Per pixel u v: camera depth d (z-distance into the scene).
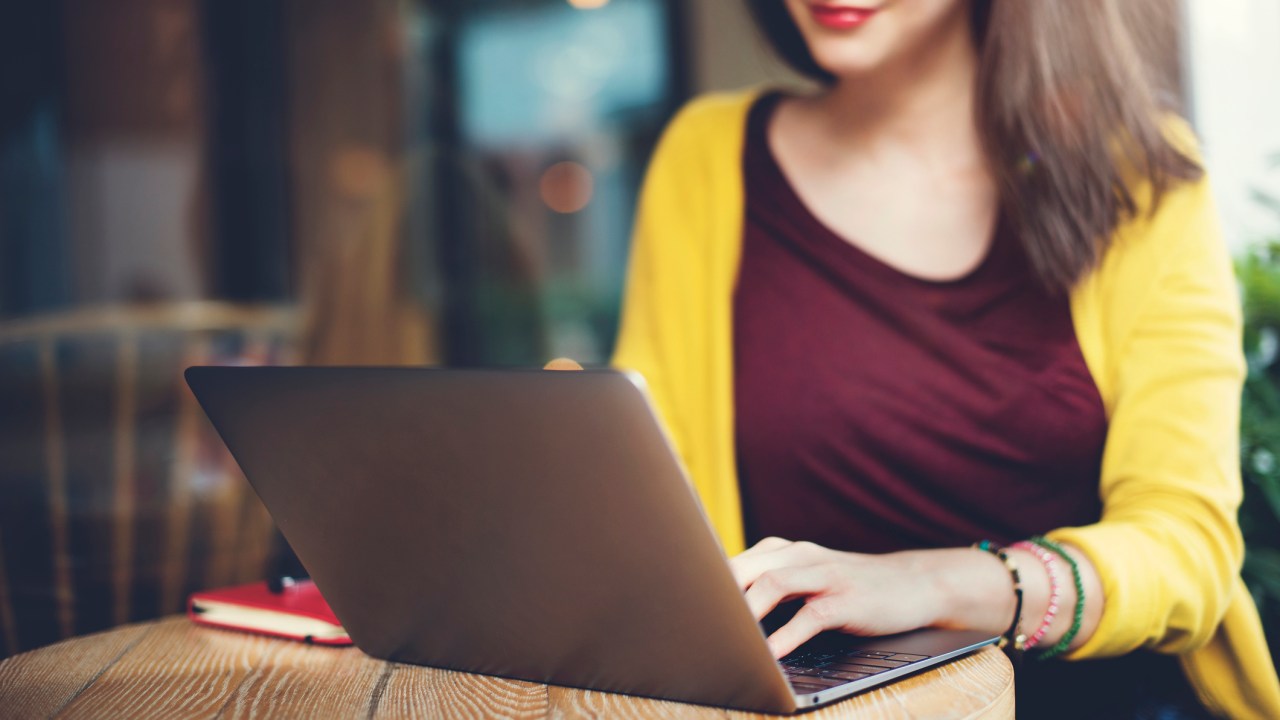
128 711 0.75
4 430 1.93
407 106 3.83
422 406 0.70
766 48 1.56
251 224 4.57
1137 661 1.30
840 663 0.77
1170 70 1.46
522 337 3.28
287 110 4.46
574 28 3.28
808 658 0.79
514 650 0.77
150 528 1.54
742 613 0.65
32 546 1.46
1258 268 1.52
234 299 4.57
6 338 2.00
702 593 0.65
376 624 0.83
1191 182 1.30
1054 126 1.29
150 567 1.40
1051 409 1.34
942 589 0.94
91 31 4.64
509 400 0.66
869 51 1.36
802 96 1.56
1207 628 1.14
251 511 1.62
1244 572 1.36
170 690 0.79
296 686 0.79
